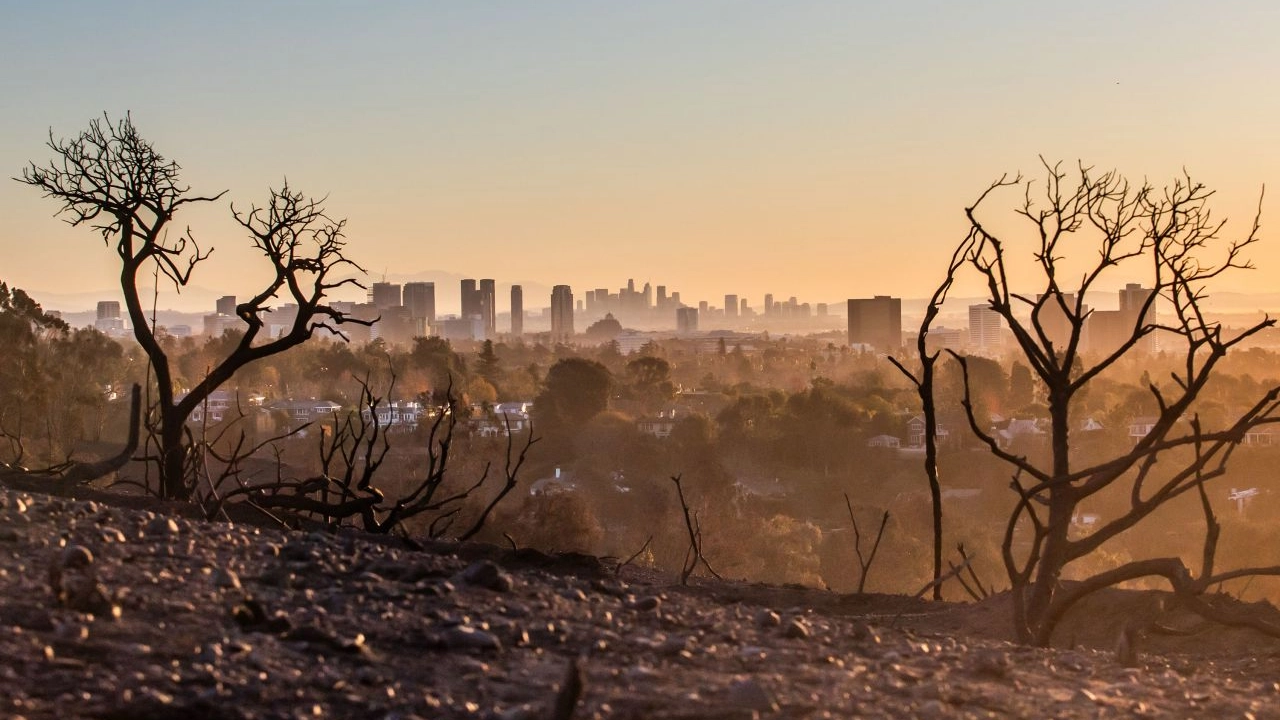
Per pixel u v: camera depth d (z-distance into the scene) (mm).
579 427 113875
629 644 6422
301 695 4930
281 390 144375
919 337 13766
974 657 7082
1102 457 95562
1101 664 7504
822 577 59969
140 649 5273
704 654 6379
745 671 6070
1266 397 9617
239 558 7523
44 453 52406
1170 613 10312
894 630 8133
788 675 6055
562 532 33844
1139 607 10430
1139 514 9812
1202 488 9594
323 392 142250
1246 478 84938
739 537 56250
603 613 7262
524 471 92938
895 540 62250
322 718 4719
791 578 54344
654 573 13211
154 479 32281
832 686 5863
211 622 5871
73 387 64125
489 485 54219
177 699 4723
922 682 6219
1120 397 148000
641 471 98312
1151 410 113000
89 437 72750
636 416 142875
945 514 74750
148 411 17000
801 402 122438
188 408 16969
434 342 156625
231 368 17562
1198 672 7926
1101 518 79000
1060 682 6648
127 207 17422
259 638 5695
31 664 4934
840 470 104562
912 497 88312
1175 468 85688
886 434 119812
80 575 6469
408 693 5121
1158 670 7727
